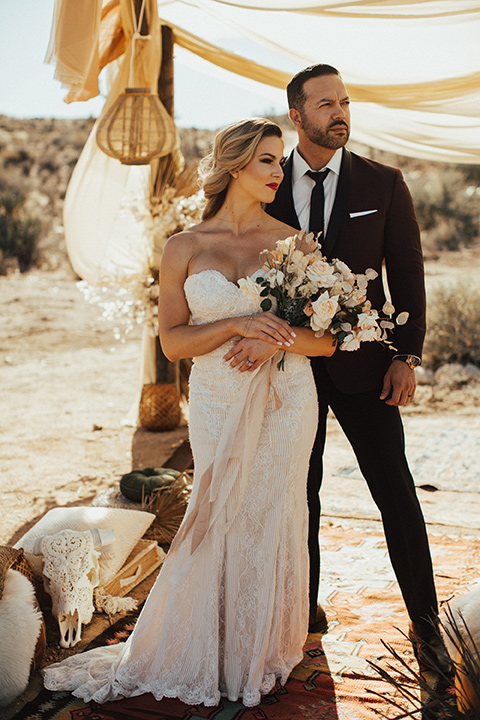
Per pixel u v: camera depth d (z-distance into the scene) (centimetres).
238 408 284
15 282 1638
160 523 430
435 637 306
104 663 306
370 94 455
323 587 388
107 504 451
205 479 292
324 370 329
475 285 1195
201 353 288
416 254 325
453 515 484
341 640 333
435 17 387
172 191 618
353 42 431
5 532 456
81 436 680
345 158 324
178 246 296
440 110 454
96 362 1033
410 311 321
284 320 280
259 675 284
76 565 329
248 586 288
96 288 630
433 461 600
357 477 569
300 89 310
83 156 590
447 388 848
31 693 292
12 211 2088
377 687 295
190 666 289
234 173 291
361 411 323
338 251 320
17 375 952
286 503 294
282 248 278
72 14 393
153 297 637
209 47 547
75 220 606
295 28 433
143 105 525
